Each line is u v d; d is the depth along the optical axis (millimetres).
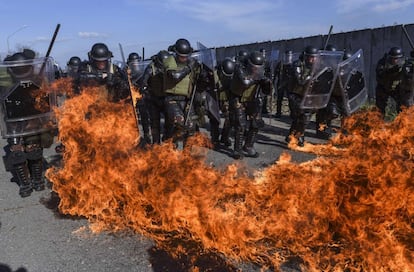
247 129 7520
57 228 4453
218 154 7504
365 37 14328
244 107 7184
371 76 14219
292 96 7828
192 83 6262
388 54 9109
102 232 4293
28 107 5320
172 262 3635
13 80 5195
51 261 3758
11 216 4848
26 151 5473
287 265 3480
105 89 6238
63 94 6207
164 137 6348
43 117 5449
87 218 4668
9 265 3719
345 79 7875
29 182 5609
